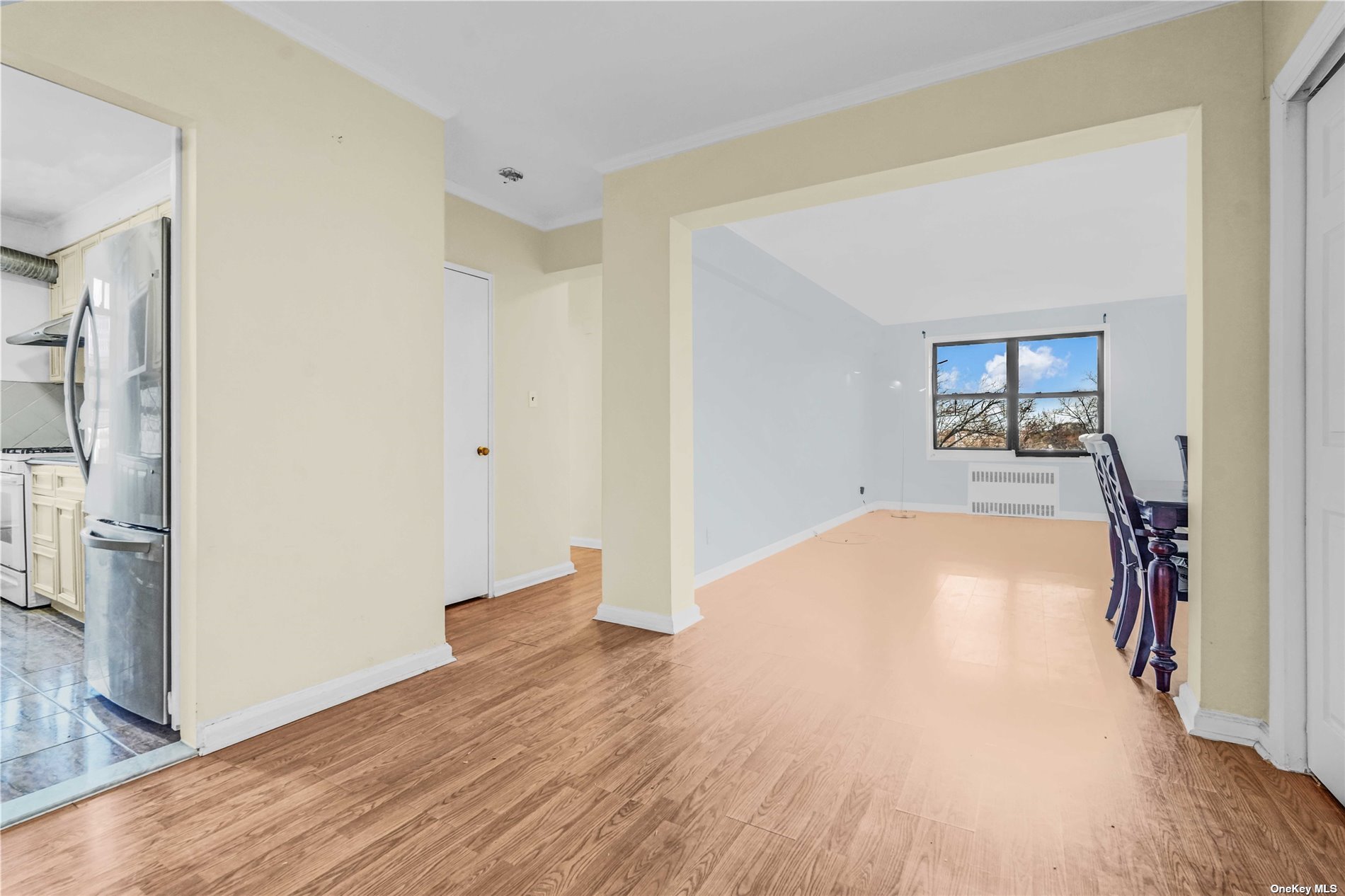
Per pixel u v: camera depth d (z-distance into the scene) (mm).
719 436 4371
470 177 3484
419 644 2611
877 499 8359
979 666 2633
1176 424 6672
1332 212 1657
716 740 1994
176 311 1953
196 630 1912
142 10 1789
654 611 3180
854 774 1780
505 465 3979
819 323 6234
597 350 5648
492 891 1322
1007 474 7527
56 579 2889
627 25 2178
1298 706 1778
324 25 2162
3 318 2863
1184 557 2553
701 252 4066
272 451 2104
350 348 2357
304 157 2203
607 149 3150
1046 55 2283
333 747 1962
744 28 2201
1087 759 1854
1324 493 1682
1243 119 1955
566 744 1972
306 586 2207
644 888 1329
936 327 7961
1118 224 4254
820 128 2730
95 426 2279
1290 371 1804
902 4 2078
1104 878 1346
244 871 1390
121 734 2008
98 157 2359
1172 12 2055
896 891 1313
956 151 2451
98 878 1365
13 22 1560
